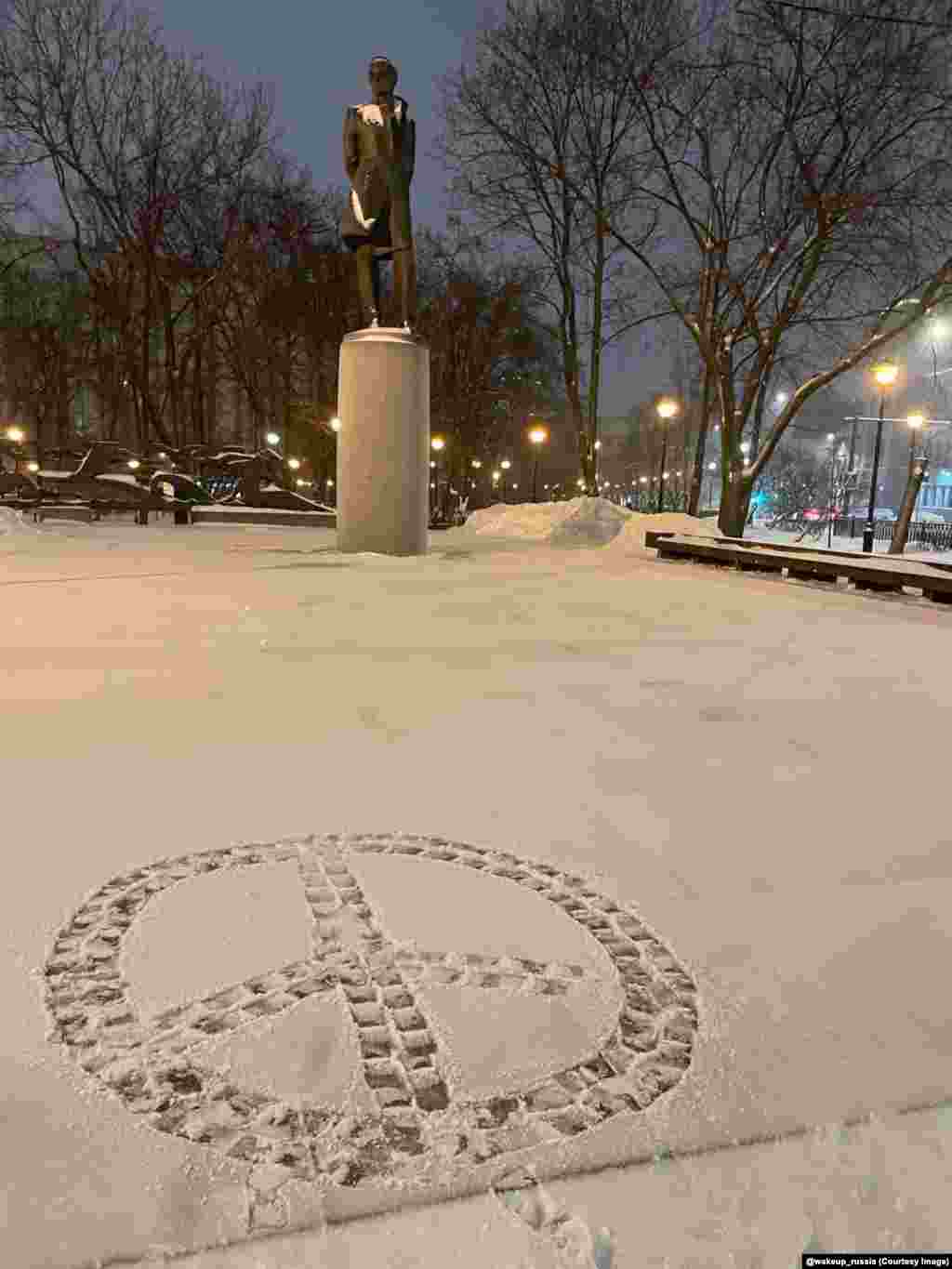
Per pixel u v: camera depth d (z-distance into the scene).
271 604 9.21
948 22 17.16
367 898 2.88
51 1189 1.67
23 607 8.67
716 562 14.73
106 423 50.19
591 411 25.17
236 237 35.84
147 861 3.12
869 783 4.12
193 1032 2.15
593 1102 1.94
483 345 43.34
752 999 2.35
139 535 18.70
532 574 12.86
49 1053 2.06
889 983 2.45
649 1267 1.54
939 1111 1.94
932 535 50.12
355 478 14.80
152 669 6.08
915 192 18.06
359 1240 1.58
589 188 22.64
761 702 5.60
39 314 44.44
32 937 2.59
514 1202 1.67
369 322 15.01
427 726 4.89
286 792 3.82
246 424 55.19
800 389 20.61
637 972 2.47
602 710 5.32
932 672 6.56
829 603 10.24
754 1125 1.88
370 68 14.23
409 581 11.61
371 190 14.36
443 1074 2.02
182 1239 1.57
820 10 17.28
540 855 3.24
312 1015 2.22
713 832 3.50
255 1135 1.82
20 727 4.68
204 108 32.19
